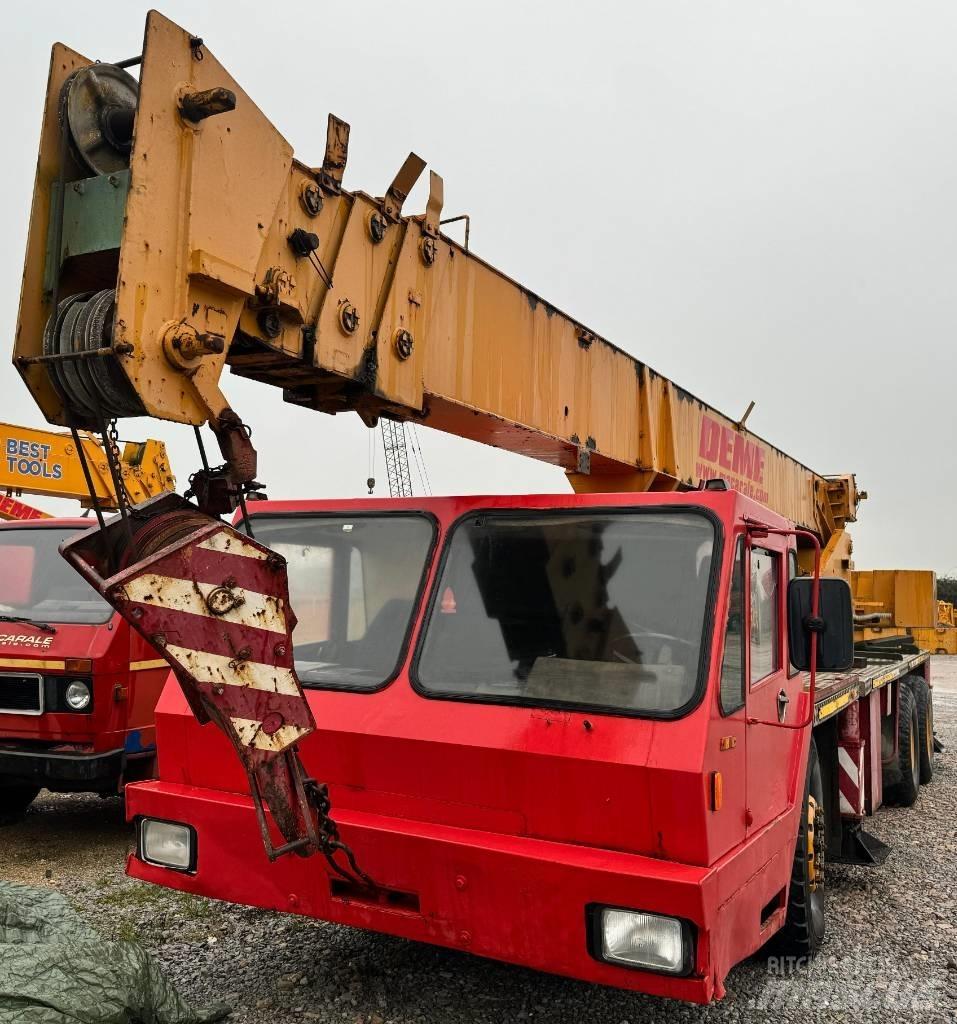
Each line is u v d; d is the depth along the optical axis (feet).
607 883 9.18
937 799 26.84
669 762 9.41
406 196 11.65
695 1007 12.11
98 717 18.83
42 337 8.84
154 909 15.42
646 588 10.69
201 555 8.93
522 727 10.22
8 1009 8.91
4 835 20.40
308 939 14.06
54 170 8.87
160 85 8.43
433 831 10.28
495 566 11.54
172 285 8.54
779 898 12.34
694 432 20.36
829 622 11.73
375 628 11.94
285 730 9.41
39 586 20.97
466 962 13.20
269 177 9.52
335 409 12.08
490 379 13.42
